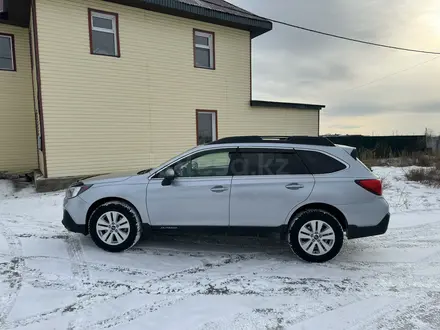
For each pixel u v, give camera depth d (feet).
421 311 10.82
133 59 39.01
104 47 37.73
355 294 11.97
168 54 41.39
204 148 15.78
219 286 12.55
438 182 35.60
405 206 26.25
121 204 15.69
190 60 43.06
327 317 10.46
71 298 11.48
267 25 46.70
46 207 26.16
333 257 14.79
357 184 14.60
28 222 21.43
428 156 58.80
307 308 11.00
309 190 14.67
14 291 11.91
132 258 15.19
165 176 15.31
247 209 15.01
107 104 37.58
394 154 75.51
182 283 12.76
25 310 10.64
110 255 15.48
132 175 16.37
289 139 15.76
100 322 10.05
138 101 39.60
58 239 17.78
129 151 39.24
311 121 54.49
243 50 47.50
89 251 15.96
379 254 15.96
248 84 48.21
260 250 16.53
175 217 15.40
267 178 15.06
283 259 15.30
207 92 44.70
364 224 14.58
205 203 15.16
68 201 16.16
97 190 15.75
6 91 42.22
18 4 36.14
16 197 31.76
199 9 41.09
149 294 11.85
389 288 12.45
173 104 42.09
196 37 44.04
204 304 11.19
